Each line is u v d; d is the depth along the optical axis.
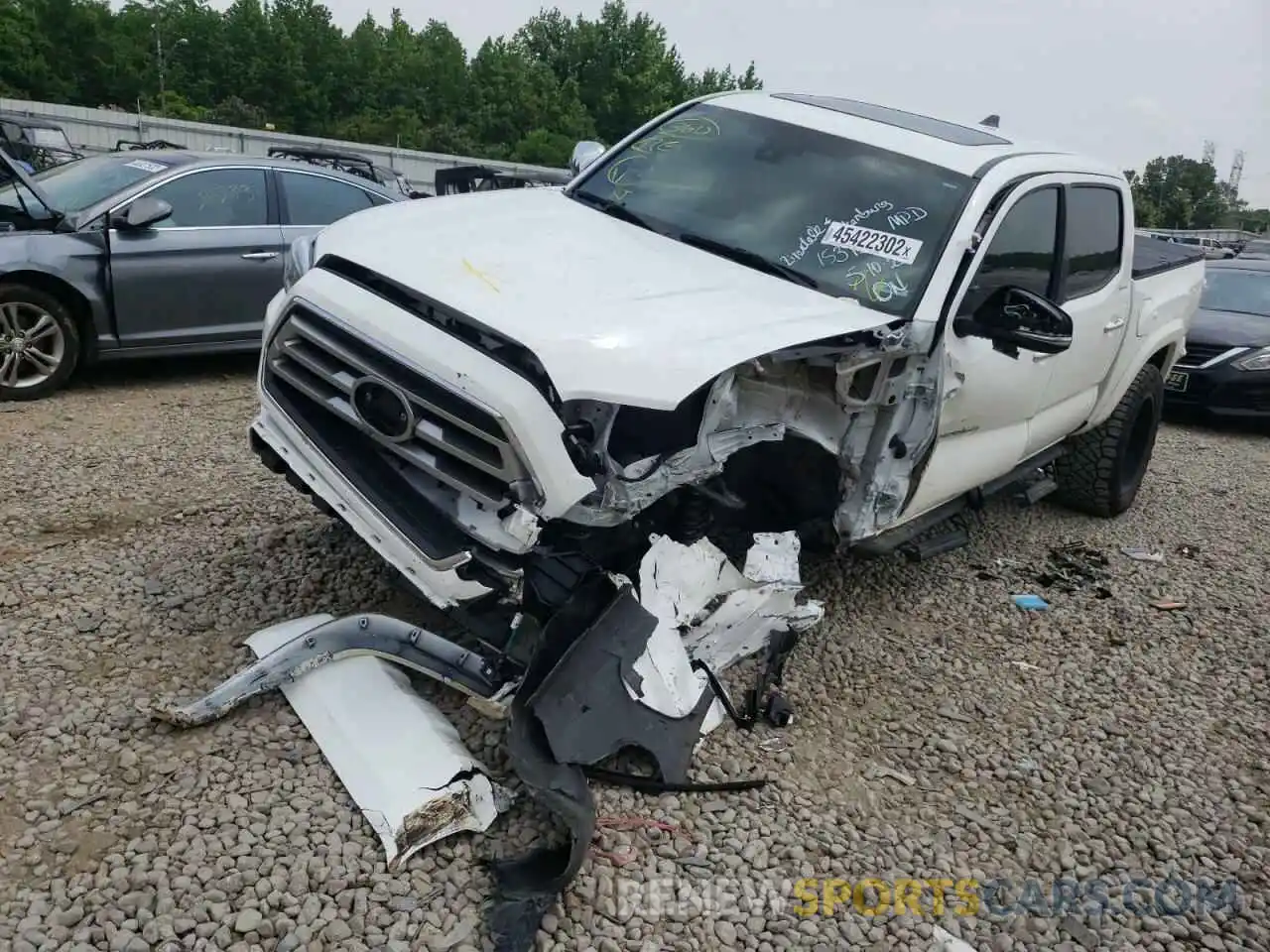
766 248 4.10
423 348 3.03
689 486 3.55
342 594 4.07
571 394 2.84
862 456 3.93
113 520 4.66
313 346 3.40
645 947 2.68
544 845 2.93
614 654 3.20
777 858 3.08
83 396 6.70
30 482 5.03
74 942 2.43
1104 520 6.65
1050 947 2.94
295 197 7.52
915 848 3.24
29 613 3.75
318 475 3.39
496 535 3.01
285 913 2.60
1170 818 3.57
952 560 5.60
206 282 6.99
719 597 3.64
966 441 4.49
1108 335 5.51
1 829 2.74
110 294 6.65
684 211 4.33
